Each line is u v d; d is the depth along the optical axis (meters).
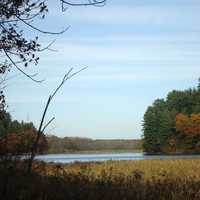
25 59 11.69
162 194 12.45
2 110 10.66
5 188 9.84
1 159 10.38
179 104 188.88
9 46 11.50
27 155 10.66
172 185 13.55
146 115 186.12
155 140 181.88
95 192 11.32
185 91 192.62
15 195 9.77
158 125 181.88
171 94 193.12
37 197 10.02
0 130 10.44
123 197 11.38
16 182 10.30
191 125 172.62
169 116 180.25
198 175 23.66
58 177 12.32
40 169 12.53
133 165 37.38
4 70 11.59
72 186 11.52
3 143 10.32
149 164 38.56
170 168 31.11
